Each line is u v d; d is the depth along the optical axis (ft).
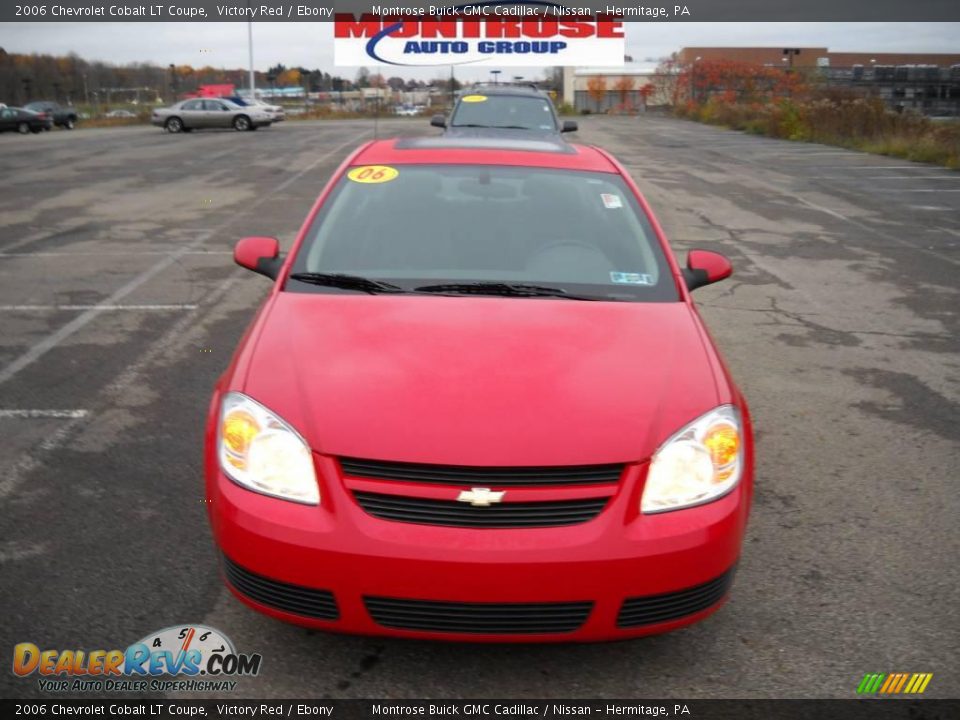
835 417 17.24
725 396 9.65
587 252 12.55
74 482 13.66
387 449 8.59
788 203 47.73
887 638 10.19
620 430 8.91
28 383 18.17
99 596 10.60
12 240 34.91
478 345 10.08
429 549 8.28
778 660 9.75
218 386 10.39
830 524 12.91
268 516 8.61
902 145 77.82
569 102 187.01
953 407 17.92
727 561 8.96
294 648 9.73
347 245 12.55
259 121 116.26
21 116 125.59
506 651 9.77
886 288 28.45
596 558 8.36
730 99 156.87
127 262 30.66
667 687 9.28
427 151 14.82
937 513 13.32
